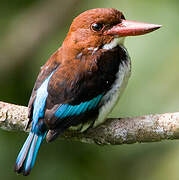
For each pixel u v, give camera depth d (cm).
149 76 1188
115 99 1014
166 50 1193
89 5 1313
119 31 1014
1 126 1021
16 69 1395
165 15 1215
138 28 1010
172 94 1176
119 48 1031
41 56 1287
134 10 1226
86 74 985
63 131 973
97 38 1012
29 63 1409
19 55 1407
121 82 1017
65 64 999
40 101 971
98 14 1011
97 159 1273
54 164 1244
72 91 973
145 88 1188
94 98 988
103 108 998
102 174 1264
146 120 973
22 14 1431
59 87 973
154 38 1198
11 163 1233
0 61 1393
